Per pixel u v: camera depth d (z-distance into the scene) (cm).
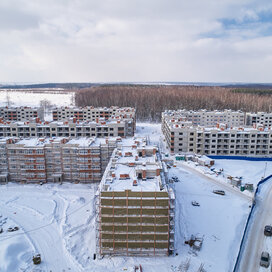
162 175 7344
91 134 14738
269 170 12625
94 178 10800
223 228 7781
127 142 10844
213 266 6216
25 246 6950
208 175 11775
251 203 9294
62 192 10150
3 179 10850
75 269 6159
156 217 6291
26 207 9000
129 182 6862
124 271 6031
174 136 14800
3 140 10862
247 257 6556
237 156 14275
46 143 10894
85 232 7581
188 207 9006
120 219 6328
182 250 6762
